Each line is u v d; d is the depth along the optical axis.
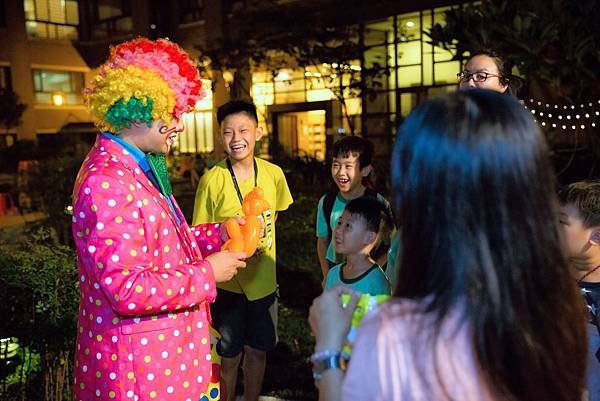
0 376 3.29
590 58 5.44
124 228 1.85
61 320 3.10
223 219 3.35
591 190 2.17
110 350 1.92
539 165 1.02
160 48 2.09
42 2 22.28
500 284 0.98
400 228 1.08
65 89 23.08
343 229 2.88
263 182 3.45
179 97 2.04
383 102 14.62
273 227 3.46
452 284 0.99
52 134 22.23
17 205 14.21
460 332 0.99
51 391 3.20
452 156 1.00
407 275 1.05
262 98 17.75
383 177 9.45
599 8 5.20
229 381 3.40
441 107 1.05
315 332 1.18
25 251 3.42
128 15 22.17
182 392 2.02
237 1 18.12
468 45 5.63
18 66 21.20
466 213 0.99
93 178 1.86
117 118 1.97
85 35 23.44
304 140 18.77
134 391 1.93
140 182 1.99
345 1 13.80
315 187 11.46
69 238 8.51
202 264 2.00
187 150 21.06
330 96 15.95
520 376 0.98
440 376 0.97
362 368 1.00
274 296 3.45
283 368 4.27
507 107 1.04
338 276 3.00
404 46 14.07
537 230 0.99
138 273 1.82
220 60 13.41
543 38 5.09
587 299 2.06
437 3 12.41
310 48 12.30
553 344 1.01
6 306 3.17
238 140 3.31
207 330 2.15
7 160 18.25
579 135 7.64
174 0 21.02
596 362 2.01
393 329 1.00
